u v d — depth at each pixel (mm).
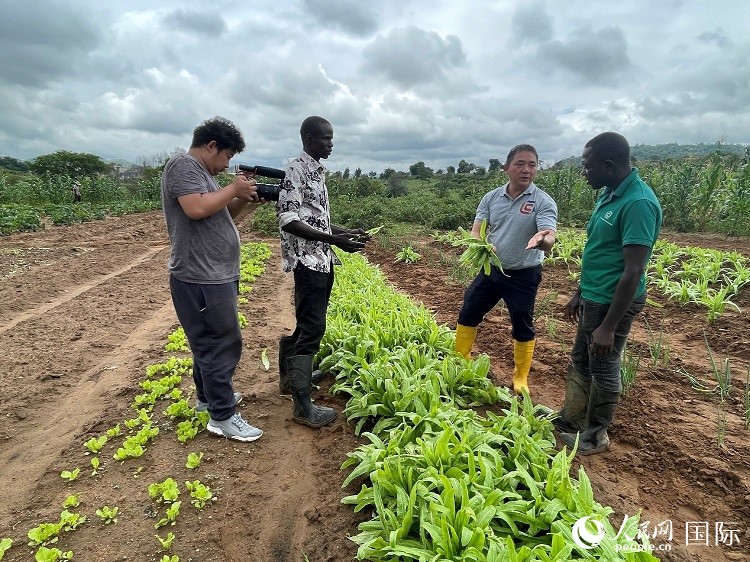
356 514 3061
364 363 4277
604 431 3781
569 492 2668
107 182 34062
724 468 3463
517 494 2742
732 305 6637
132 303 7945
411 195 28406
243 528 3053
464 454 3016
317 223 3857
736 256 9203
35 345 5992
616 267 3443
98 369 5387
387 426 3758
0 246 13164
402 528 2588
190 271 3527
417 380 4023
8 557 2805
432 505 2555
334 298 7137
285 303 8172
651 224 3164
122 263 11539
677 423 4141
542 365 5527
